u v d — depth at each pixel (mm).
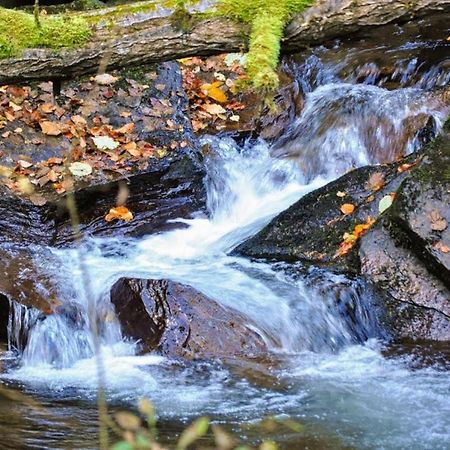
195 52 4309
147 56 4316
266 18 4184
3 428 3779
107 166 4992
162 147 5121
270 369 4184
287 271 4543
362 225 4609
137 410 3959
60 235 4824
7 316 4395
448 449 3801
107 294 4426
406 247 4461
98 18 4305
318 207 4742
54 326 4340
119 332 4344
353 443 3816
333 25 4219
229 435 3818
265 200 5195
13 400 3998
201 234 4969
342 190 4762
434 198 4430
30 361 4305
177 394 4055
